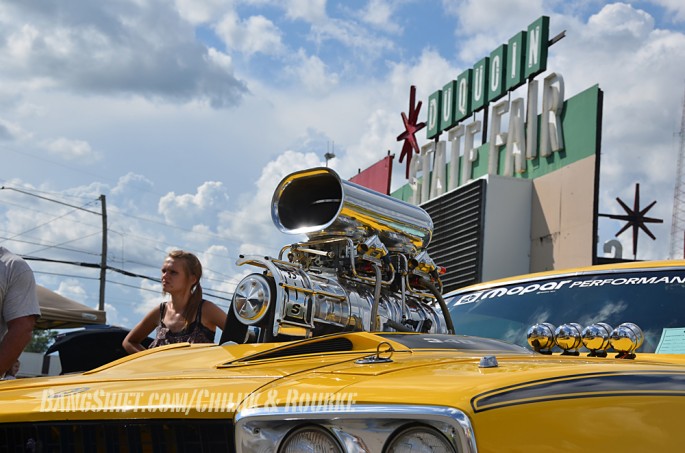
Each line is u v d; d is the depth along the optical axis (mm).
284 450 1835
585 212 16938
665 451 1731
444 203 19734
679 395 1842
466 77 21656
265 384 2096
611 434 1712
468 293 4301
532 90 19172
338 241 3334
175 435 2062
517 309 4008
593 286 3863
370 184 23719
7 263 4137
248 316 3057
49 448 2275
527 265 18422
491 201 18375
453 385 1762
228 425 1976
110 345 5043
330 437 1772
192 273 3922
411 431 1678
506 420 1655
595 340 2811
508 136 19766
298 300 3082
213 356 2738
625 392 1802
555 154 18266
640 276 3793
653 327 3570
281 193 3451
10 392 2617
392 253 3514
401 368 2061
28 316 4152
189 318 3918
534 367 1968
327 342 2617
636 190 23219
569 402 1736
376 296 3275
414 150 23625
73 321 9789
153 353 2973
